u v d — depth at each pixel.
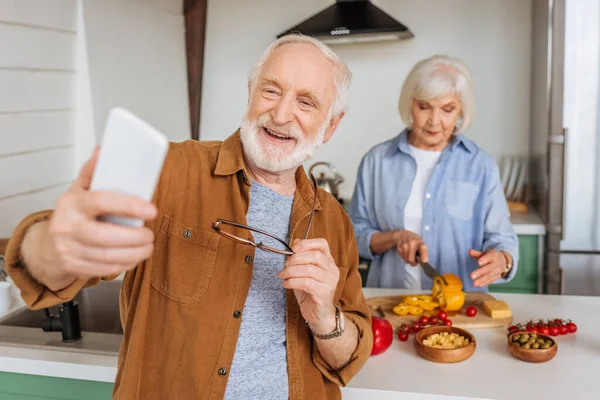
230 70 3.45
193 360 0.96
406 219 2.21
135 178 0.57
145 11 2.80
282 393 1.02
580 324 1.65
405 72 3.28
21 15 1.96
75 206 0.55
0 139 1.90
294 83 1.02
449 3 3.19
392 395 1.27
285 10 3.35
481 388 1.28
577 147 2.64
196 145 1.11
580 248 2.68
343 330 1.03
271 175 1.09
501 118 3.22
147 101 2.81
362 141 3.38
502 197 2.15
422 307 1.72
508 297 1.89
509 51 3.16
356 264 1.21
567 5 2.58
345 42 3.16
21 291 0.73
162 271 1.00
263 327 1.02
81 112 2.33
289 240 1.07
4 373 1.42
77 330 1.52
